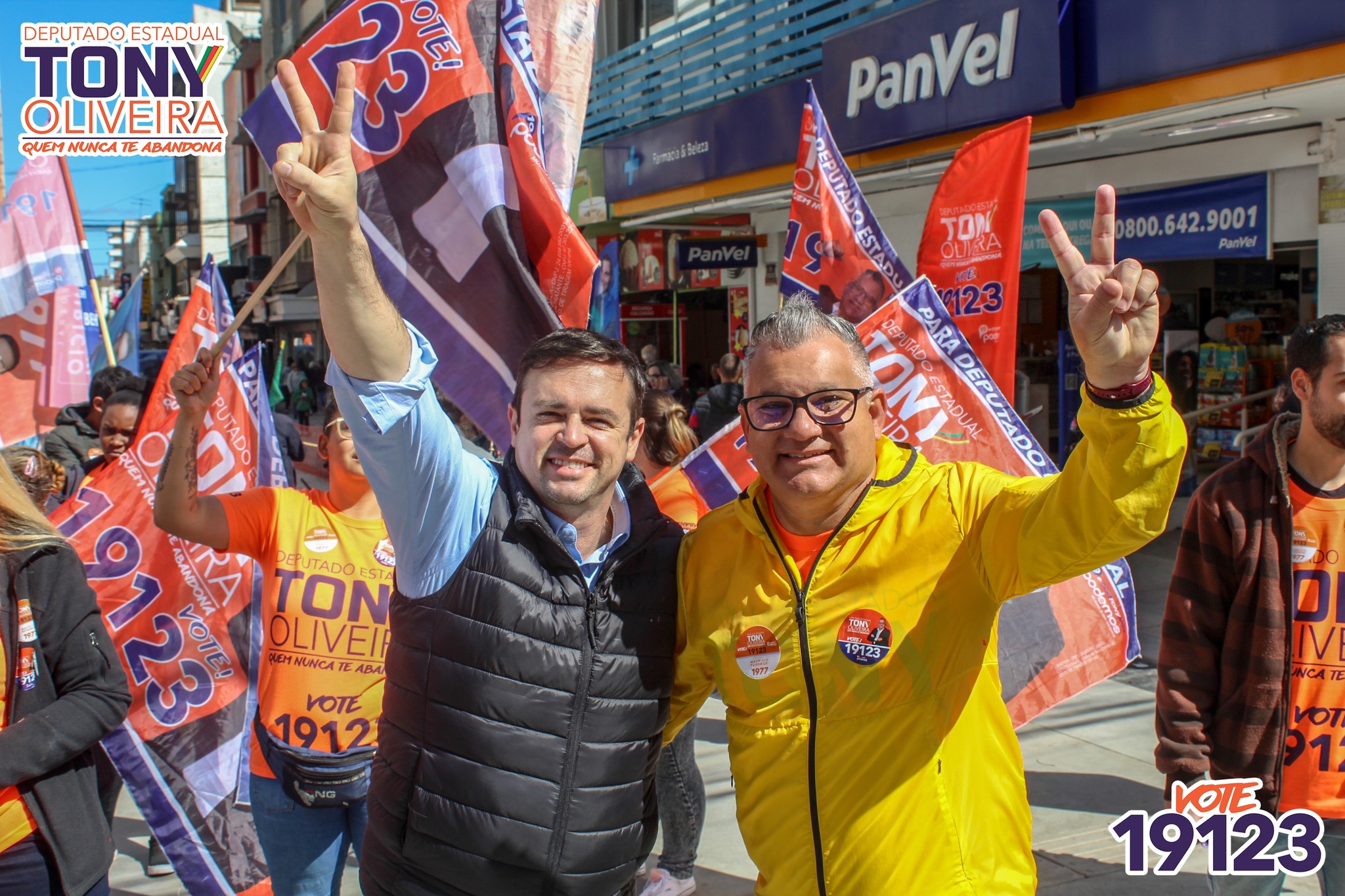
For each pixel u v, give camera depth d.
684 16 13.43
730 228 12.98
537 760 1.86
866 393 1.88
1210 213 7.91
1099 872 3.55
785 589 1.94
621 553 1.98
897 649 1.86
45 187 5.48
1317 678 2.46
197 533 2.69
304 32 28.23
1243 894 2.51
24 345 5.44
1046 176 9.13
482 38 3.02
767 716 1.93
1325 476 2.47
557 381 1.90
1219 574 2.50
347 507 2.86
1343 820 2.46
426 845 1.87
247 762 3.31
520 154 2.97
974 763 1.91
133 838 4.20
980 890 1.85
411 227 2.96
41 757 2.07
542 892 1.87
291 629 2.74
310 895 2.78
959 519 1.89
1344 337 2.36
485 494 1.93
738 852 3.88
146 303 52.47
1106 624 3.43
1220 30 6.39
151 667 3.25
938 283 4.42
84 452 5.42
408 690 1.92
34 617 2.16
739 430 3.40
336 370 1.67
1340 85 6.03
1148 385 1.54
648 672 1.98
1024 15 7.48
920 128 8.52
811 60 9.95
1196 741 2.50
